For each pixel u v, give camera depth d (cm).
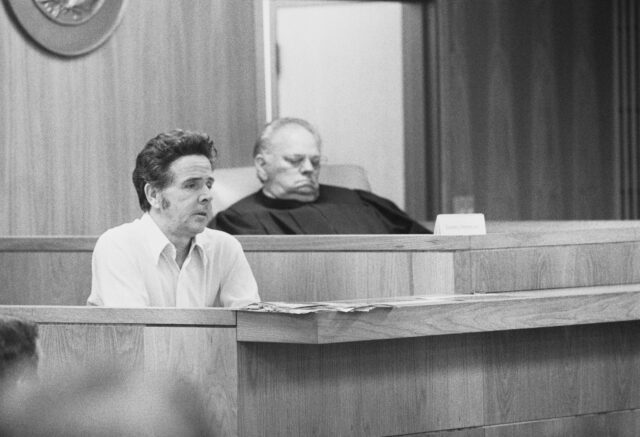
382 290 689
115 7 1052
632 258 729
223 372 530
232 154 1217
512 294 636
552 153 1540
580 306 627
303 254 718
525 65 1522
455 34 1473
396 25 1441
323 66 1405
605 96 1573
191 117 1159
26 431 202
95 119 1041
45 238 789
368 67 1428
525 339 638
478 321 583
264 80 1262
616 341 677
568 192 1551
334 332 521
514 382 633
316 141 988
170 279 625
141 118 1095
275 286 727
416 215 1460
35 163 977
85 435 198
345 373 561
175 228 618
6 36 949
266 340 523
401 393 583
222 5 1203
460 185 1479
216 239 638
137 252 617
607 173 1576
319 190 1015
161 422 199
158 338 540
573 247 700
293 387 543
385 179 1443
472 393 614
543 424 645
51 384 212
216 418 532
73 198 1016
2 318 408
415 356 589
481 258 661
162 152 615
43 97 987
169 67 1130
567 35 1550
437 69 1462
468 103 1484
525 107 1522
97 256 620
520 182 1519
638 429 686
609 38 1576
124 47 1076
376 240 689
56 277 788
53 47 990
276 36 1347
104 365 219
